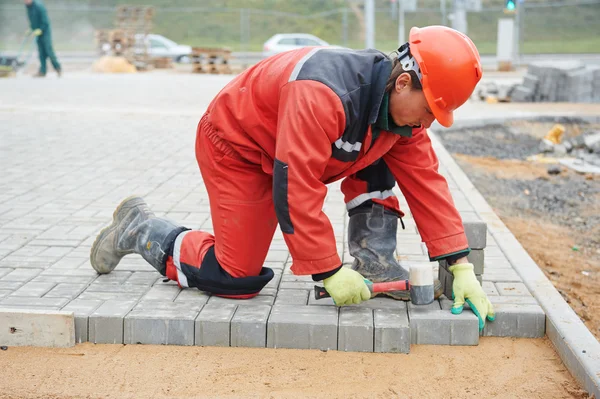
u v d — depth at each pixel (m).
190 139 8.94
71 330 3.44
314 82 3.06
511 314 3.56
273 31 38.97
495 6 42.44
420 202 3.58
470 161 9.54
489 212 5.61
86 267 4.21
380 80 3.12
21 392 3.07
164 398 3.04
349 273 3.33
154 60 25.91
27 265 4.23
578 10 41.81
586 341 3.28
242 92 3.38
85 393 3.07
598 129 11.95
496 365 3.31
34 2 19.09
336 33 38.38
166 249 3.75
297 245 3.21
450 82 3.05
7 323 3.46
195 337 3.45
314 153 3.09
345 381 3.17
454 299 3.58
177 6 41.03
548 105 14.09
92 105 12.38
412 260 4.34
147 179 6.63
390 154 3.58
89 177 6.69
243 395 3.06
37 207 5.58
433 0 41.69
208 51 23.41
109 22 39.25
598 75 14.74
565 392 3.10
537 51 33.62
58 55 30.61
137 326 3.46
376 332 3.38
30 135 9.05
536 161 9.70
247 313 3.52
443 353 3.41
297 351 3.41
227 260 3.59
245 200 3.50
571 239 6.27
